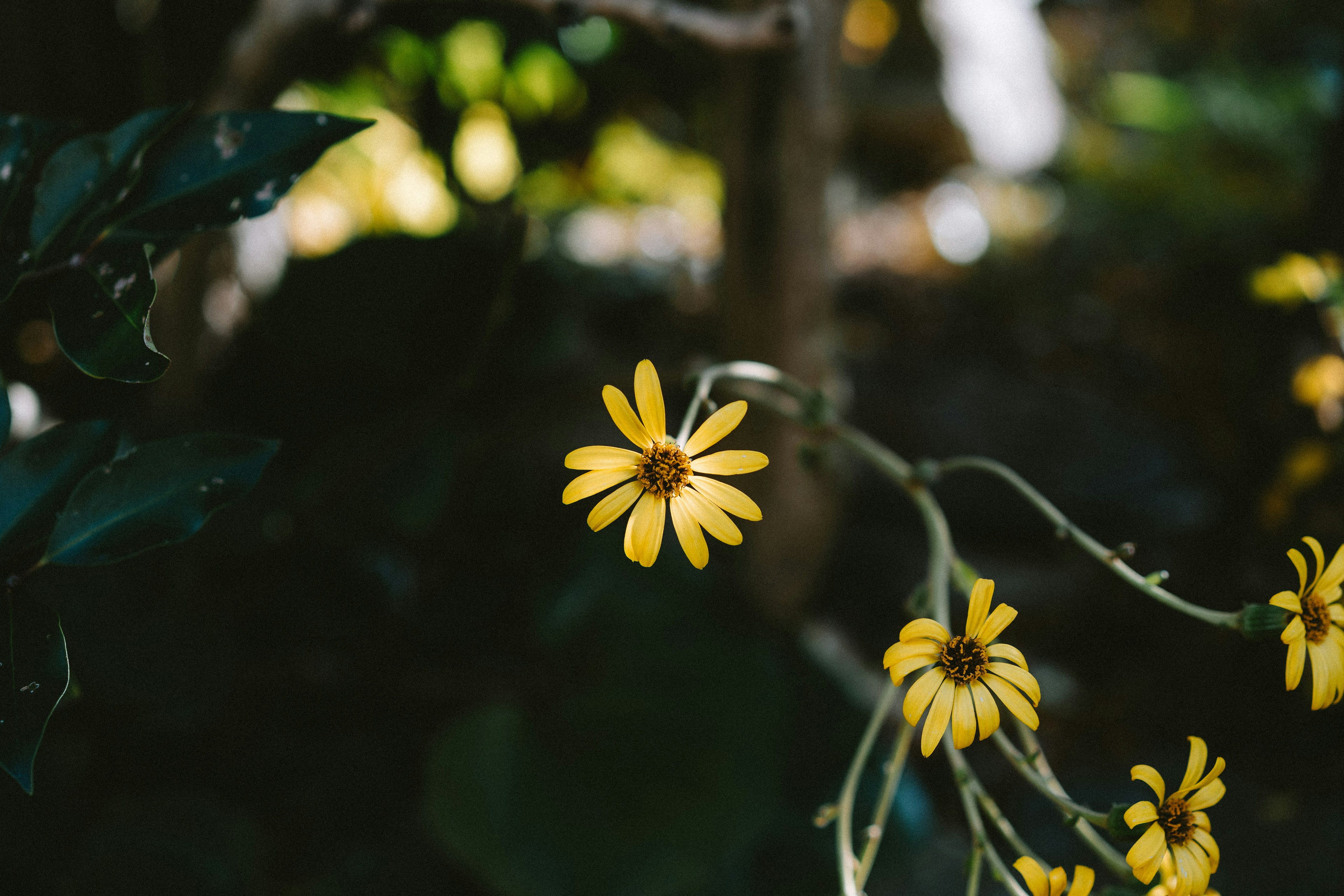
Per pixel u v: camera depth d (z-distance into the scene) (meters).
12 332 0.64
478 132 1.06
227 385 0.71
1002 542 1.09
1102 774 0.81
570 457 0.44
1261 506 0.81
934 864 0.73
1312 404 0.77
